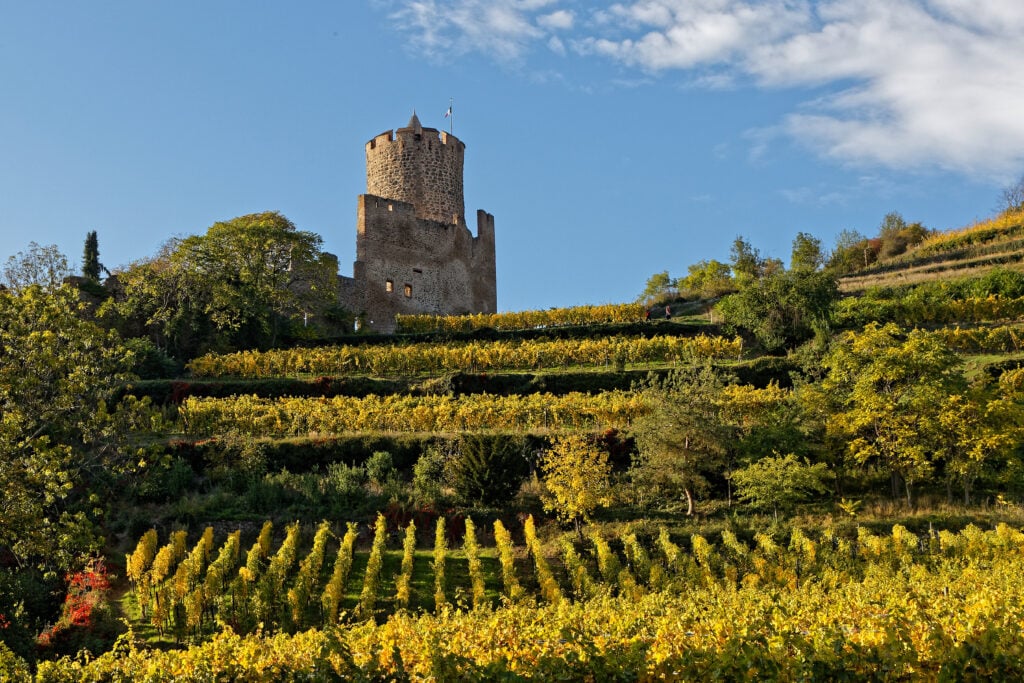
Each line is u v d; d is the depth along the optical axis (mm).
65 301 25250
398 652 14844
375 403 41031
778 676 13383
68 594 24828
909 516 30281
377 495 32625
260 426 38406
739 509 31922
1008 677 13102
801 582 24938
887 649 13617
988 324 49812
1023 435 32500
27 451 23531
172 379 45594
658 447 32438
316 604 24859
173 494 32406
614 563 26062
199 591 23344
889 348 34250
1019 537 26375
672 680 13992
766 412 36312
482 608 21578
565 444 31953
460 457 33656
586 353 48406
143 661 17234
